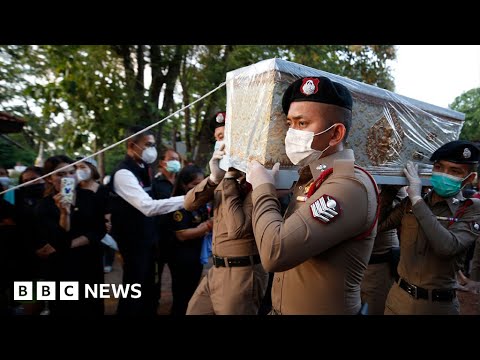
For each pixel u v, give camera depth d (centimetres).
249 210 227
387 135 199
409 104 210
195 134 869
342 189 128
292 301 145
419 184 199
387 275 287
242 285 227
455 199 204
